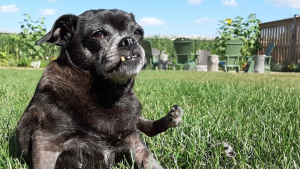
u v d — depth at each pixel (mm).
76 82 1189
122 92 1244
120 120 1187
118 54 1224
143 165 1200
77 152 1160
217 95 2734
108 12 1350
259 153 1240
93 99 1169
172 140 1419
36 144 1091
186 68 9047
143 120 1358
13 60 8695
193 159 1228
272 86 3863
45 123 1102
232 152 1303
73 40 1297
